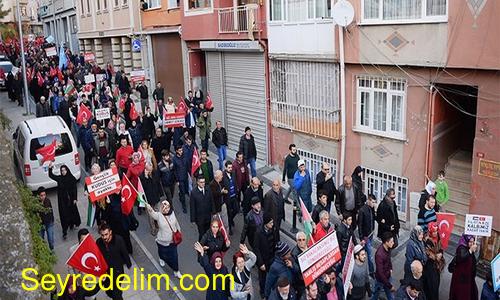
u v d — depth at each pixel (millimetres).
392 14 13086
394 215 11070
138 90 25344
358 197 12047
